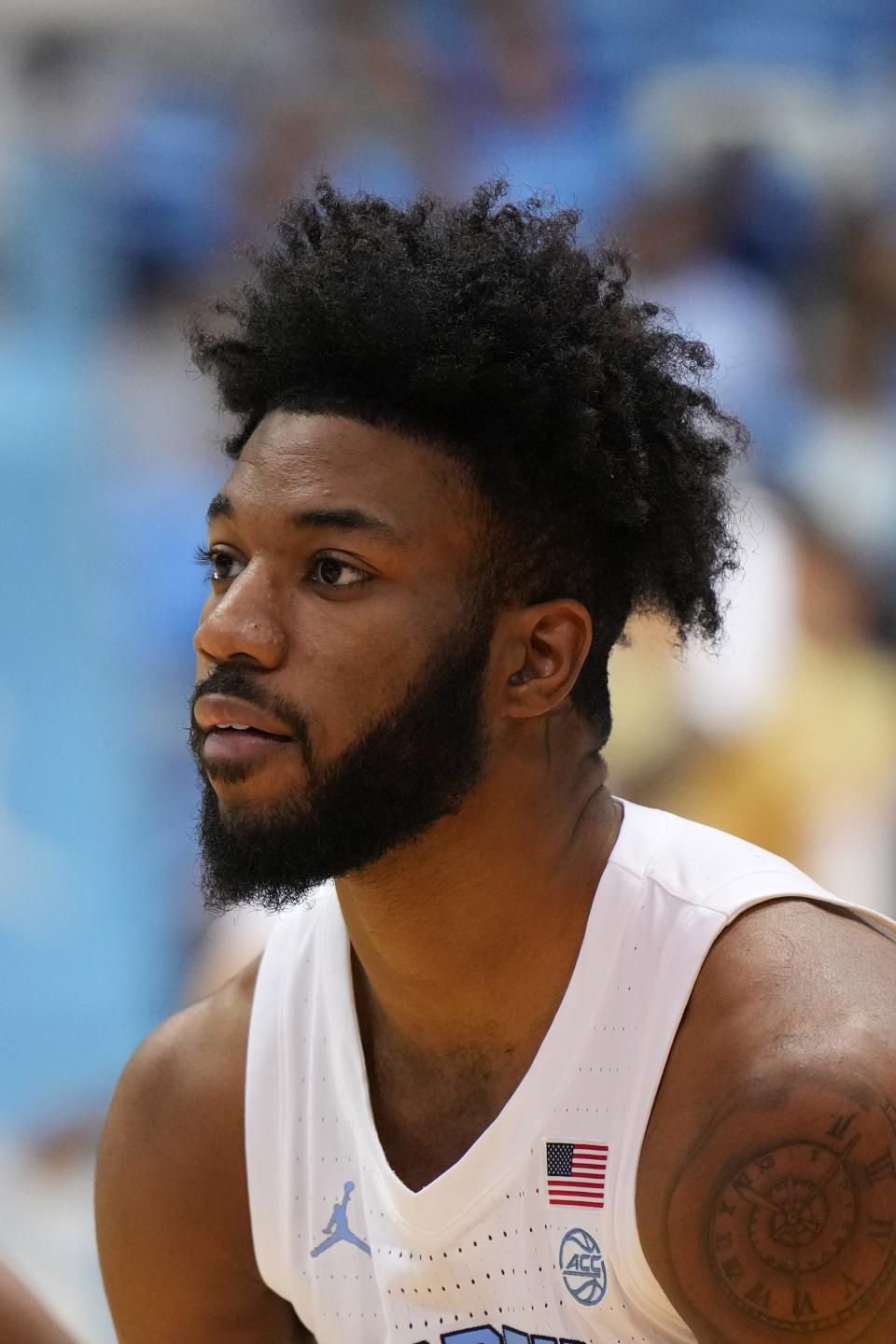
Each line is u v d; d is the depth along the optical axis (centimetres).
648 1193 644
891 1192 600
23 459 1614
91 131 2158
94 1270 1445
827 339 2125
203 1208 753
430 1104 711
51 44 2242
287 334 680
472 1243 681
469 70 2341
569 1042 671
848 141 2292
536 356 669
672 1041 654
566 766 697
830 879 1731
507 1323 685
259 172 2217
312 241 718
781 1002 634
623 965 673
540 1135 668
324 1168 723
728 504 791
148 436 1931
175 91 2258
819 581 1872
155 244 2138
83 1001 1566
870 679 1834
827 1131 604
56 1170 1508
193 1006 783
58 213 2030
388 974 702
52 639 1595
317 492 646
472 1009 693
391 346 655
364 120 2283
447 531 656
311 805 651
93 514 1642
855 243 2198
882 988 636
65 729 1586
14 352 1855
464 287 666
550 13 2386
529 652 681
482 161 2275
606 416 687
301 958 750
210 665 662
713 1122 629
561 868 688
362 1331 720
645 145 2269
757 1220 611
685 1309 634
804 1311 610
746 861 694
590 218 2175
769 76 2358
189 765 1753
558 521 680
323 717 645
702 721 1670
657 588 744
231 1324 775
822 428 2030
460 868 677
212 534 678
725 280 2088
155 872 1648
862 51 2419
